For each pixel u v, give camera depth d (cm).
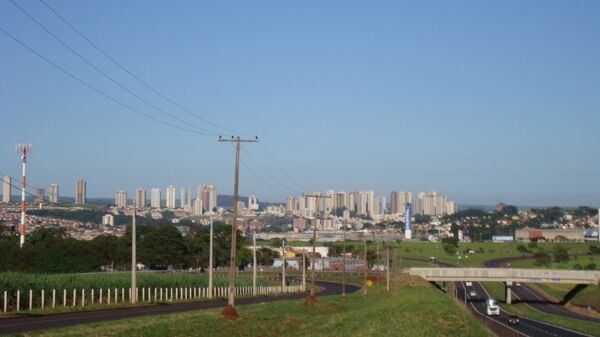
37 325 3878
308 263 19450
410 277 13312
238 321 4619
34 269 10800
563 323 8681
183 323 4156
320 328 4469
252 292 10106
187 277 9075
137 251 14300
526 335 6669
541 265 19475
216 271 16012
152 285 8000
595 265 18338
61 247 11694
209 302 7556
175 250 14588
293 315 5491
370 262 19750
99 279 7138
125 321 4109
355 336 3997
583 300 12888
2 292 5522
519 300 14775
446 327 5078
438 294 9762
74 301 6084
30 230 14512
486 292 16925
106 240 12900
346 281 15012
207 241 15950
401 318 5331
